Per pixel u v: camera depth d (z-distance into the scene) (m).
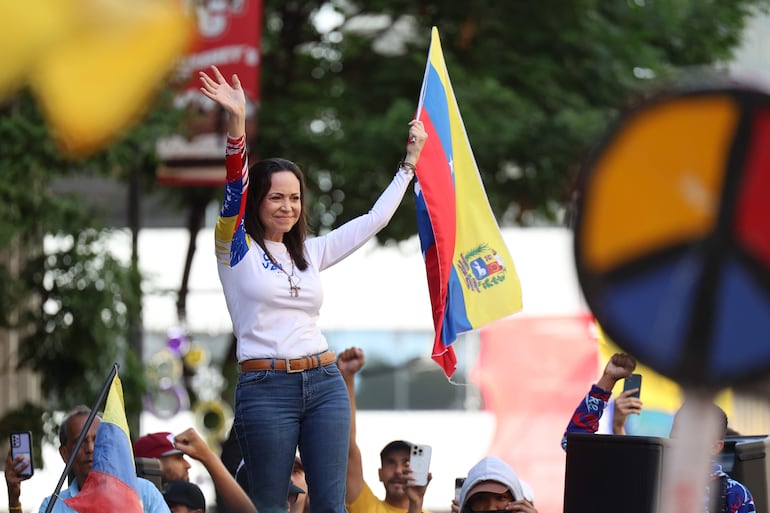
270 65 34.62
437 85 10.02
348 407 8.00
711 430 1.80
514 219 33.62
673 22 33.72
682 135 1.62
